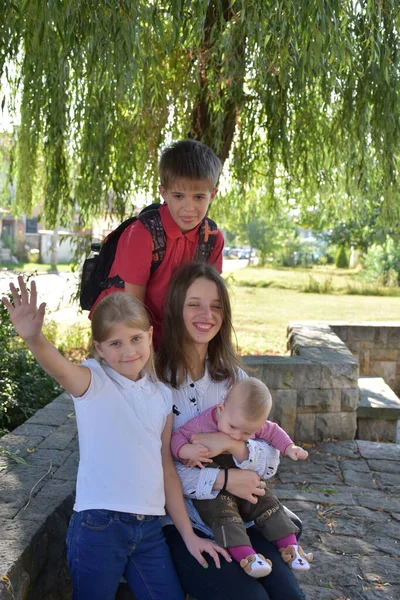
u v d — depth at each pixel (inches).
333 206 385.4
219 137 271.0
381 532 158.6
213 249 120.2
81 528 88.4
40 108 267.9
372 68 238.2
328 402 224.5
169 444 97.9
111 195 340.5
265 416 96.2
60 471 122.6
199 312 102.7
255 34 196.5
